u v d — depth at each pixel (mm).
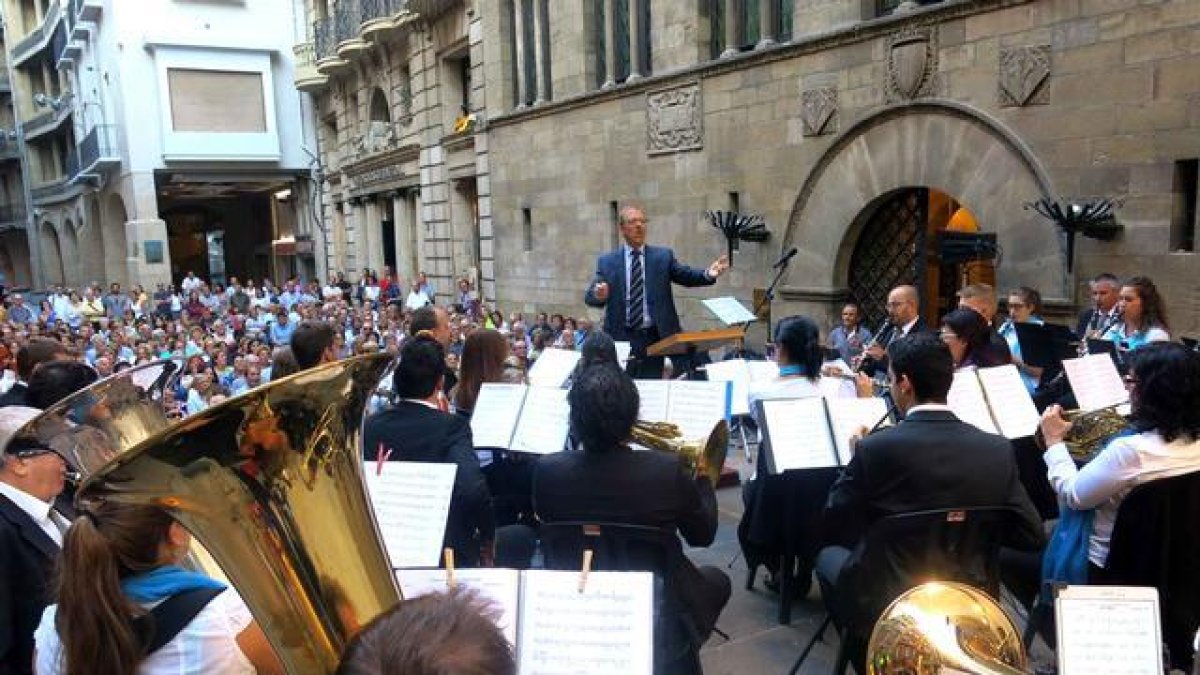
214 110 30312
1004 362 4516
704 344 7215
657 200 13250
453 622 933
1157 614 2109
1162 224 7184
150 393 3170
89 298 24766
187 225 40438
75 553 1701
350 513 1975
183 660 1805
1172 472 2613
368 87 26500
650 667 2029
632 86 13398
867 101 9719
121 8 28703
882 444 2785
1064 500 2957
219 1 30016
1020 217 8250
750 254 11625
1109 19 7406
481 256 19031
